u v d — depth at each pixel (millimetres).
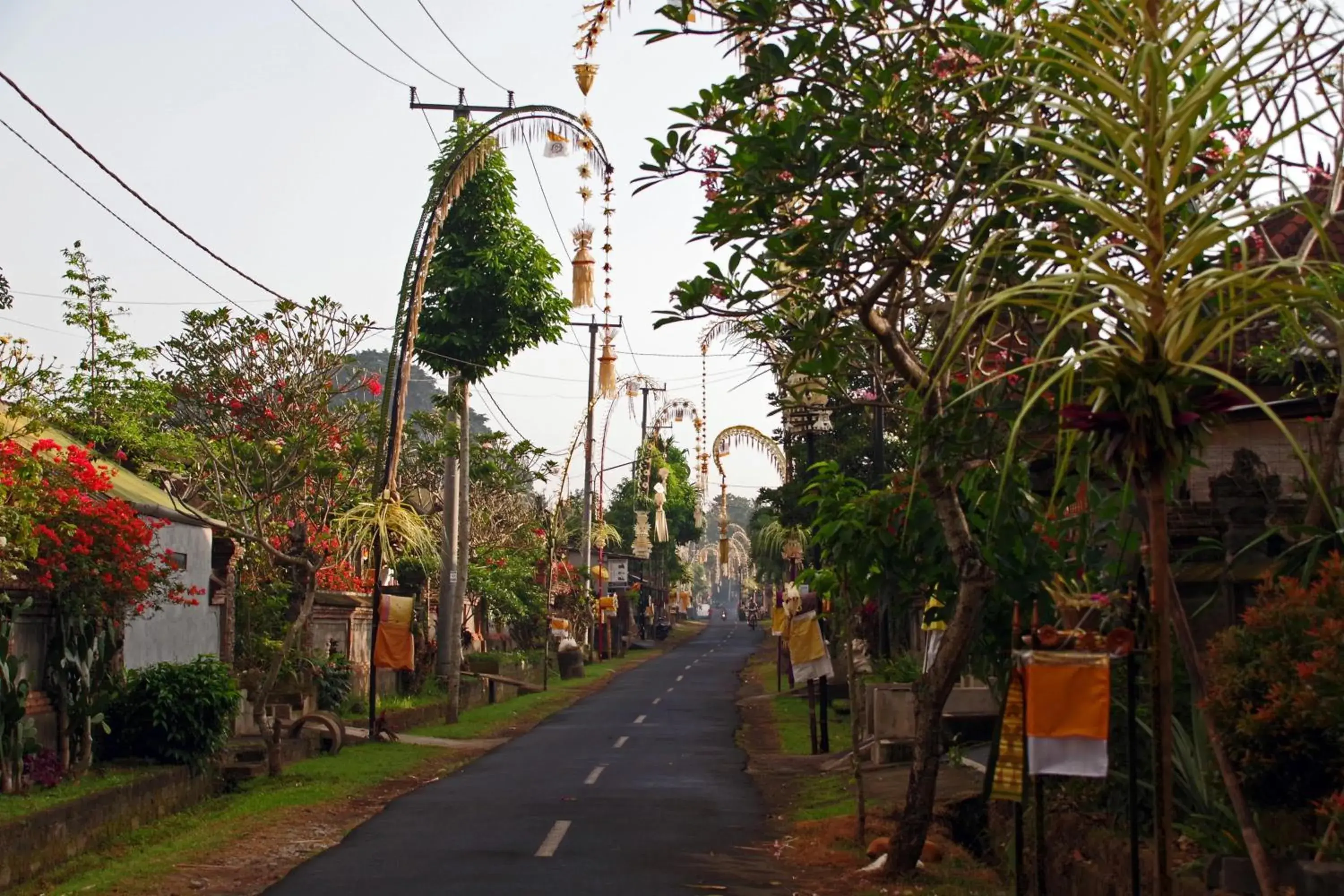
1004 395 8750
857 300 9469
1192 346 5328
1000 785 7918
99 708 15508
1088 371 6332
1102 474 6914
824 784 16812
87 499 14789
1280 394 11477
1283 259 5766
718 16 9344
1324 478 7895
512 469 40188
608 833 13133
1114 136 5062
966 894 9969
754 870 11188
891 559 11727
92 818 12875
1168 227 5715
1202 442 5477
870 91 8828
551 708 33938
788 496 31375
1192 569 9867
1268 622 7707
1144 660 7387
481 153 22266
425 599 33375
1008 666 11562
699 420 41688
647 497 75312
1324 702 7000
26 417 15438
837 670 28203
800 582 14180
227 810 15359
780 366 10859
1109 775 9172
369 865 11352
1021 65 7293
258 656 23656
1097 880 8648
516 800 15836
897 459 29172
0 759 12969
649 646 76875
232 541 21500
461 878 10648
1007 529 10078
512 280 26328
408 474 32969
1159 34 5082
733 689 40938
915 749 10820
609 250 20938
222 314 20906
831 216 8875
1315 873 6359
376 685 25938
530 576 46656
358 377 23422
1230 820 7742
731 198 9273
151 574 15250
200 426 22188
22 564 12508
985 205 7949
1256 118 7000
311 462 20156
